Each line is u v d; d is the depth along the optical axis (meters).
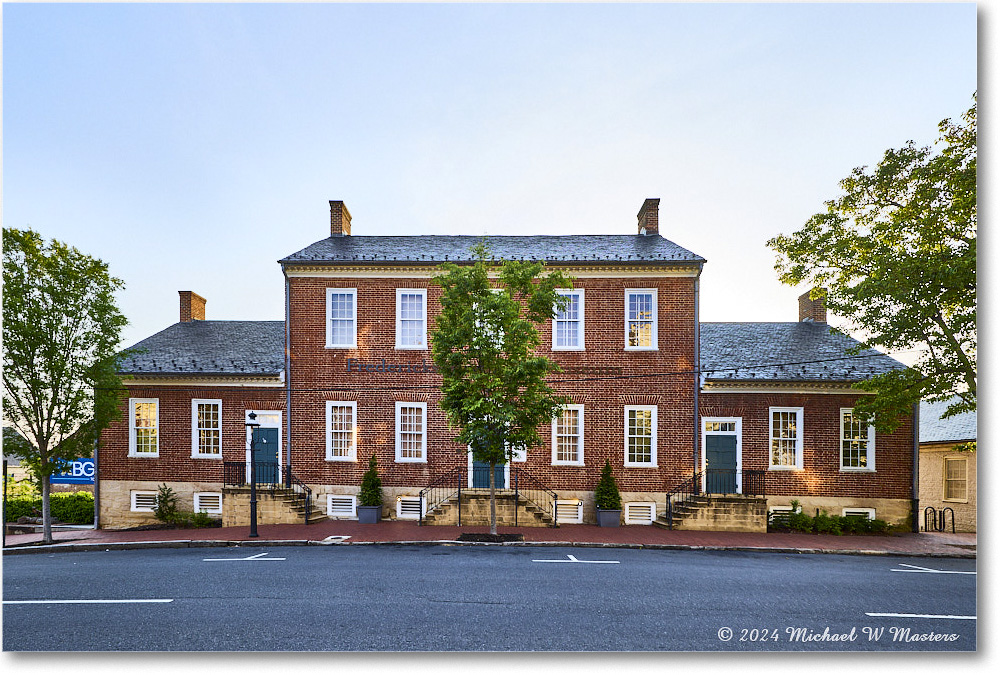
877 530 16.69
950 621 8.30
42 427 14.87
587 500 17.70
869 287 13.70
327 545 13.85
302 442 18.30
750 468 17.75
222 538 14.48
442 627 7.49
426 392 18.22
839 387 17.62
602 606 8.50
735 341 20.69
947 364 13.89
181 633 7.22
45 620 7.68
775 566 11.87
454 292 14.38
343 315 18.64
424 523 16.52
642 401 17.95
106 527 18.47
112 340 15.77
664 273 18.08
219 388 18.70
